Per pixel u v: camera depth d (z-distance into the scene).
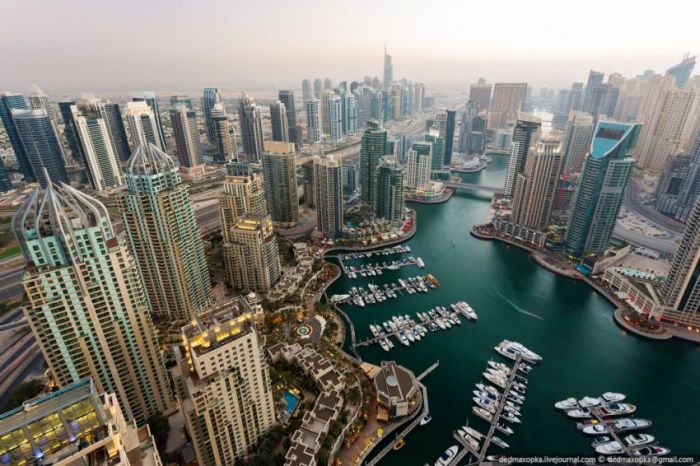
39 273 162.62
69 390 107.38
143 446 128.75
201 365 169.50
